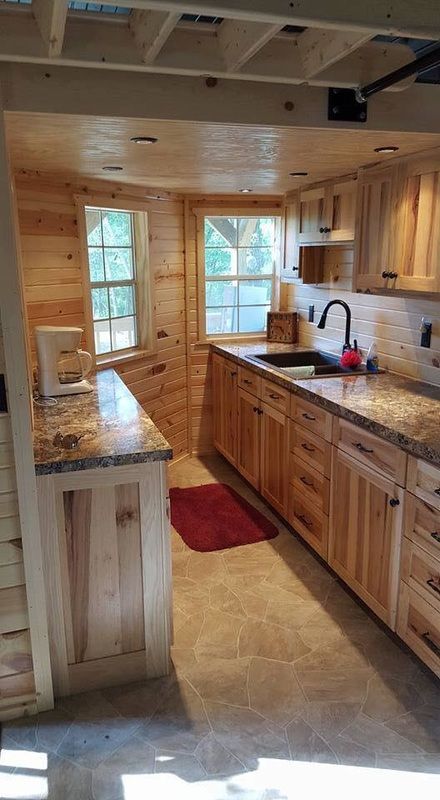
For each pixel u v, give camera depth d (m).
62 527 2.06
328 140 2.25
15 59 1.57
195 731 2.04
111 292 3.84
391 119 2.11
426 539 2.15
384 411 2.54
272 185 3.74
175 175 3.24
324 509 2.95
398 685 2.25
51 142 2.25
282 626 2.62
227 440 4.43
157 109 1.86
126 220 3.91
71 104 1.79
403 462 2.24
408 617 2.31
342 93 2.03
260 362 3.78
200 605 2.78
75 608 2.15
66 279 3.28
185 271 4.41
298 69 1.77
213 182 3.59
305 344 4.43
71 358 2.98
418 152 2.49
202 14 1.30
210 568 3.10
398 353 3.29
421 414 2.48
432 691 2.22
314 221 3.65
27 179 2.96
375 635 2.55
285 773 1.87
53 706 2.16
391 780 1.84
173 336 4.39
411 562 2.26
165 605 2.25
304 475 3.15
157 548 2.19
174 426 4.57
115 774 1.87
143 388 4.12
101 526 2.10
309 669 2.34
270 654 2.43
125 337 4.05
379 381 3.16
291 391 3.19
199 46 1.66
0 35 1.52
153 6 1.25
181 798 1.79
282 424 3.37
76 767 1.90
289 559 3.20
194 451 4.77
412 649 2.31
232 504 3.86
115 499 2.10
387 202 2.75
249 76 1.73
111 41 1.60
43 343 2.83
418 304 3.08
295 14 1.32
